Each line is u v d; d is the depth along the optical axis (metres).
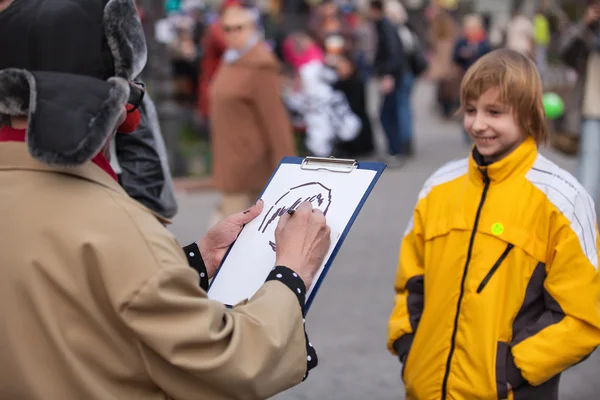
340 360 5.05
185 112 12.67
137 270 1.81
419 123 17.08
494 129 2.88
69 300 1.81
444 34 17.17
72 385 1.81
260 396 1.92
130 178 3.18
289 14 22.81
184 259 1.92
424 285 3.03
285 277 2.07
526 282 2.82
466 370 2.80
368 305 6.02
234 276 2.29
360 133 12.27
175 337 1.81
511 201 2.86
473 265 2.85
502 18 24.25
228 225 2.41
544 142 2.94
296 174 2.42
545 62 16.81
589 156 6.56
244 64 6.53
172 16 12.69
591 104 6.51
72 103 1.80
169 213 3.34
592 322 2.75
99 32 1.91
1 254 1.83
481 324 2.79
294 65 11.60
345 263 7.08
